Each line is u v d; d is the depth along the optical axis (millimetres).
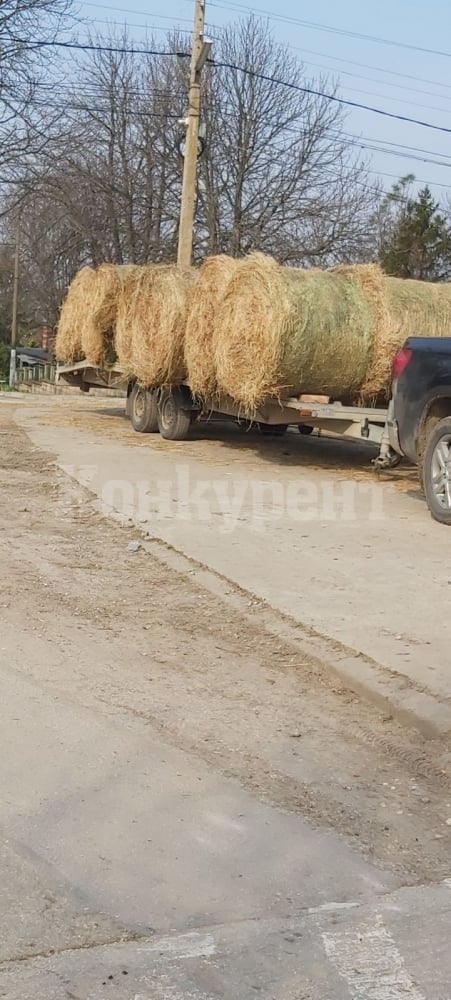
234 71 33750
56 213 38719
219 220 34875
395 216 39844
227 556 7676
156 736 4621
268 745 4594
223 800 4043
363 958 3068
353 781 4293
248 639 6000
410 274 35688
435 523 8953
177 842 3703
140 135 36000
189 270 14102
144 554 7930
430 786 4289
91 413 19531
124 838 3713
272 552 7809
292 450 14031
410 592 6781
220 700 5102
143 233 36531
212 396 13039
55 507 9727
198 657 5711
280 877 3510
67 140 29797
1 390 38469
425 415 9203
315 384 11523
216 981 2932
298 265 34375
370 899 3408
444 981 2980
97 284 17016
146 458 12695
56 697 5047
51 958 3010
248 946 3104
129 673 5430
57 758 4344
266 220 34531
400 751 4590
